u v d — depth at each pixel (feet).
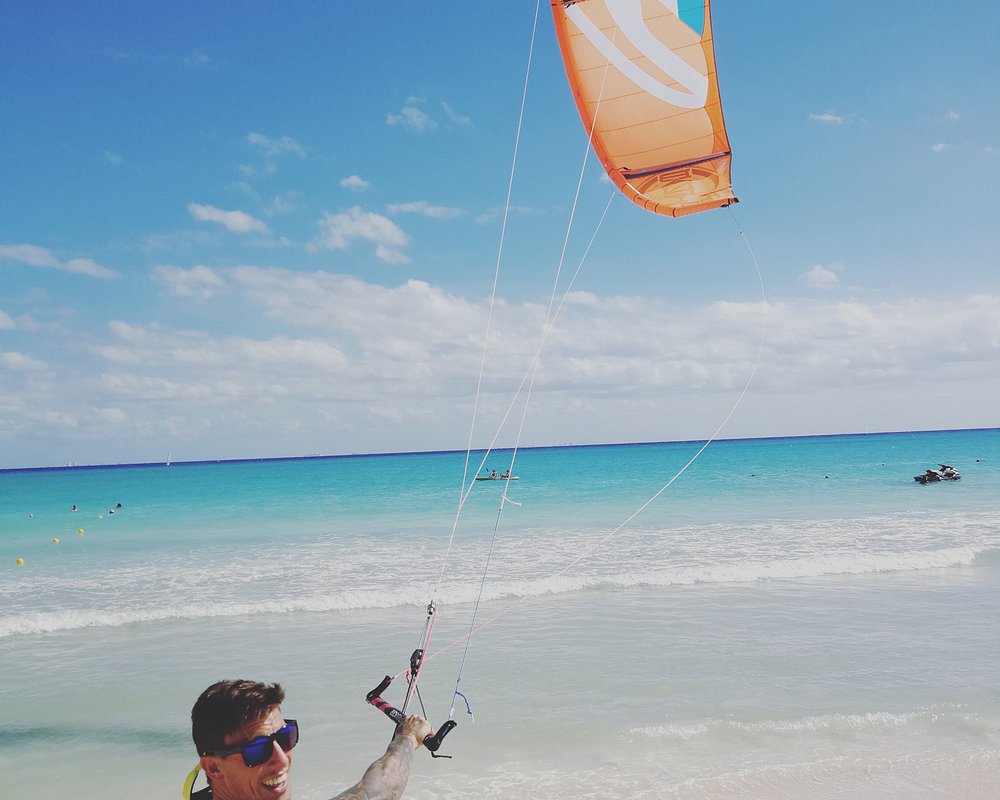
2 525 86.38
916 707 22.63
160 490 153.28
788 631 31.55
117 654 31.30
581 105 20.16
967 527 59.47
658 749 20.34
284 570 50.72
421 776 19.01
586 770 19.19
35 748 21.88
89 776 20.10
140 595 43.55
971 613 33.91
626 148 20.35
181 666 29.35
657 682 25.57
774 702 23.44
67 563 56.85
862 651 28.43
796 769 18.90
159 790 19.29
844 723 21.53
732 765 19.25
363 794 6.24
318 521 82.38
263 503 110.73
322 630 34.37
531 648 29.99
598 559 50.62
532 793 18.03
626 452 448.65
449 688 25.66
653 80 18.90
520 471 194.80
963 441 364.38
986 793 17.61
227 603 39.58
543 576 45.32
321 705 24.43
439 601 39.55
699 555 50.98
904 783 18.13
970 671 25.81
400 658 29.45
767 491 100.63
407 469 258.78
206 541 67.26
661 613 35.35
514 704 23.86
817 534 58.59
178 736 22.68
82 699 25.80
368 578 46.83
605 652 29.17
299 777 19.25
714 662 27.55
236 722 5.33
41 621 36.14
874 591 39.01
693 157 20.18
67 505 116.88
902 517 67.56
